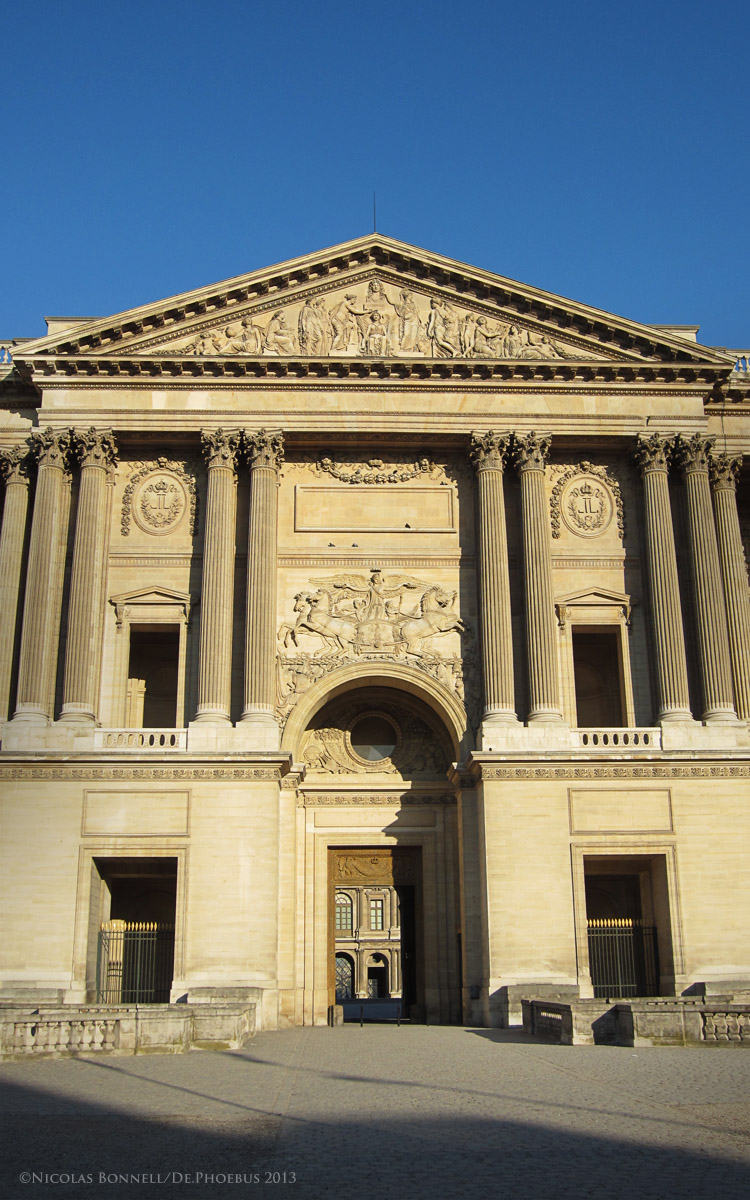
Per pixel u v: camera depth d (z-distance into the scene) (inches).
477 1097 927.0
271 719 1940.2
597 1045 1337.4
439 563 2110.0
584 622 2095.2
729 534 2151.8
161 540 2085.4
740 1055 1184.2
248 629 1988.2
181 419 2075.5
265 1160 685.9
